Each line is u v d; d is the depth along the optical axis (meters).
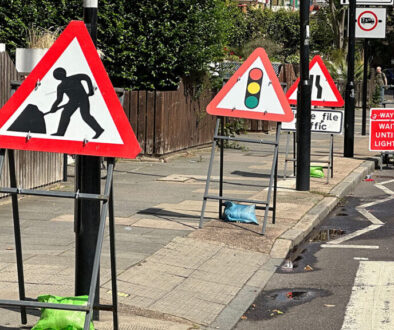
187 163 17.70
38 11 18.25
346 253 9.33
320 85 14.91
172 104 18.58
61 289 7.04
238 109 10.20
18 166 12.20
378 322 6.59
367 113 35.78
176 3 18.03
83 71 5.35
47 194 5.18
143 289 7.32
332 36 48.69
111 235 5.67
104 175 15.18
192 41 18.61
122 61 18.39
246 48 37.47
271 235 9.73
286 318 6.76
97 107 5.33
